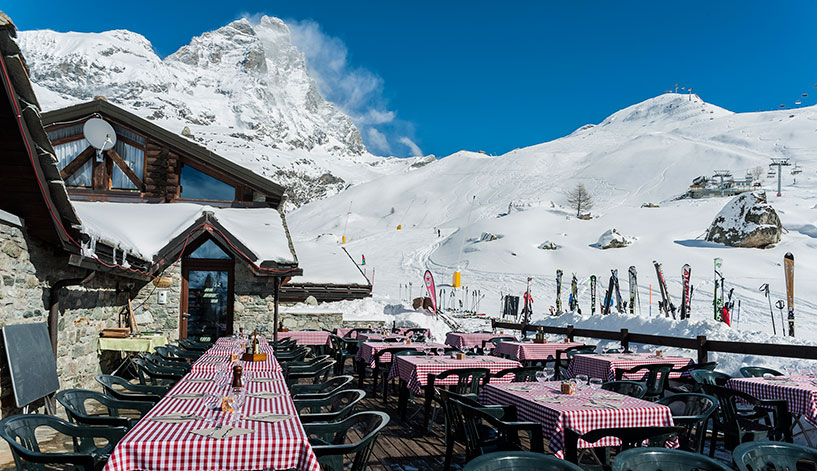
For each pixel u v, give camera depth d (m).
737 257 46.66
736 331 11.04
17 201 6.38
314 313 16.56
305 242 27.88
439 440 6.34
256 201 17.06
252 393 4.48
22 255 6.61
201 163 16.56
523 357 10.18
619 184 132.38
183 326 13.45
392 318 18.16
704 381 6.84
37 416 3.58
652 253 50.31
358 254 65.00
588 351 9.81
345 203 166.38
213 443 2.90
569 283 44.16
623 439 3.85
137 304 13.06
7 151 5.81
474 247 60.66
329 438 4.21
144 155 16.16
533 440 4.25
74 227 7.03
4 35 4.93
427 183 172.38
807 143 146.50
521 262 52.91
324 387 5.85
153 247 12.84
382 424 3.46
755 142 154.62
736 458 2.90
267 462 2.94
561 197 130.25
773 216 50.38
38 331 6.90
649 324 13.04
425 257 62.38
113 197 15.81
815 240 49.47
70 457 3.15
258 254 13.55
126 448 2.83
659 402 5.05
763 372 7.19
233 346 8.71
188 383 4.95
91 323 9.23
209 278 13.74
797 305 31.45
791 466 3.01
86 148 15.88
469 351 11.29
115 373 10.20
